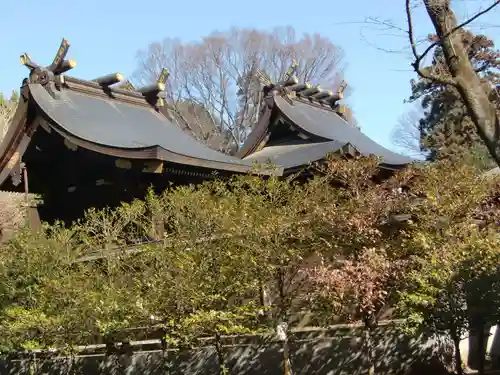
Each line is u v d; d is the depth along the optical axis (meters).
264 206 8.29
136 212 9.82
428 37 6.09
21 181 15.19
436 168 10.43
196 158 12.42
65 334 9.57
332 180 9.95
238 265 8.05
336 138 18.77
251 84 35.16
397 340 10.12
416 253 8.63
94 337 11.77
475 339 11.07
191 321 7.75
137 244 9.24
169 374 9.53
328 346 9.98
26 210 13.74
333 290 7.58
